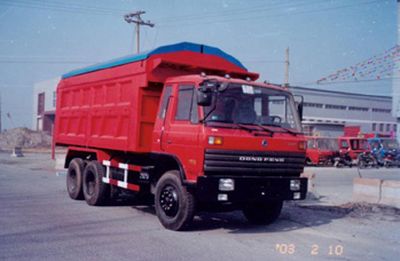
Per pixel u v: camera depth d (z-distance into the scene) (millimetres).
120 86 10242
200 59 9555
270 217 9305
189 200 8133
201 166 7664
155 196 8773
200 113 7840
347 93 60719
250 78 10039
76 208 10859
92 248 6977
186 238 7828
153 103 9562
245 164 7883
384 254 7160
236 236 8188
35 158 35625
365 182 13008
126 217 9734
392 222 9859
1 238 7539
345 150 32812
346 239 8188
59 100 13719
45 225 8664
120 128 10125
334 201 13398
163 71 9297
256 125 8195
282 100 8734
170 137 8453
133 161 10336
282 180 8273
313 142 32719
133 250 6910
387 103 64562
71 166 12555
